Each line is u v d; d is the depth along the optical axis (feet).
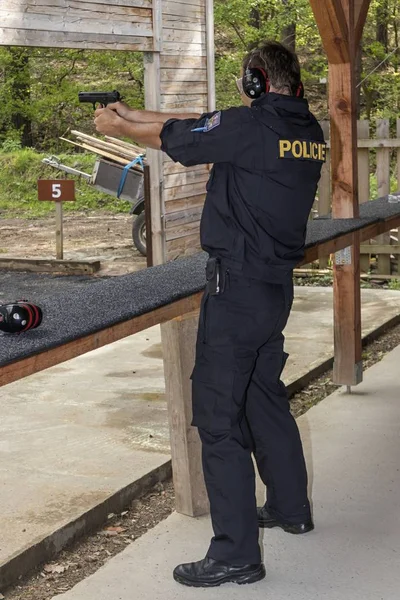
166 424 16.65
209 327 10.25
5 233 47.44
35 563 11.62
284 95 10.14
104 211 56.75
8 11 10.88
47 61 71.20
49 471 14.34
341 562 11.33
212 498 10.68
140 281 11.76
